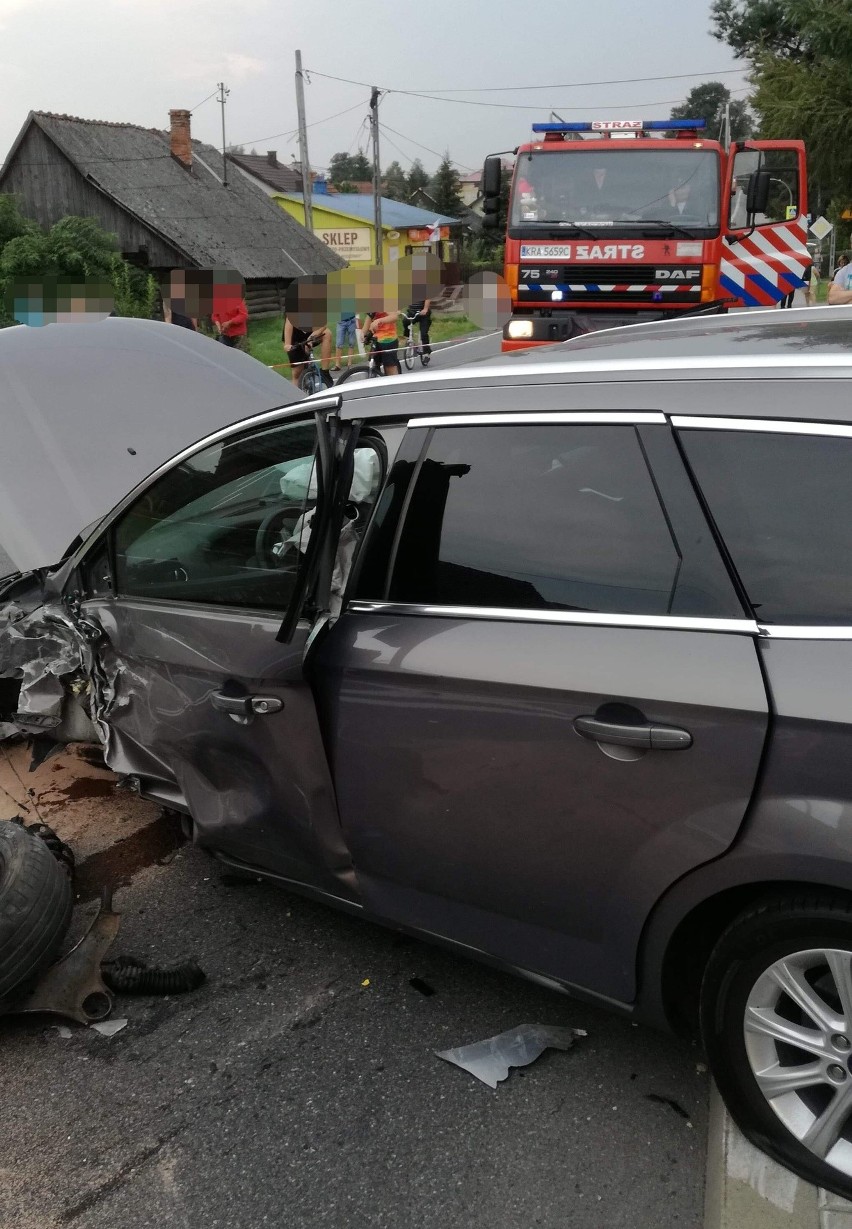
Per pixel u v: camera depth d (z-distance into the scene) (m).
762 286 10.59
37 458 4.53
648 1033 2.77
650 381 2.28
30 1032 2.89
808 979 2.15
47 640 3.57
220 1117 2.55
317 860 2.87
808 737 1.94
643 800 2.15
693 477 2.17
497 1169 2.36
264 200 38.53
